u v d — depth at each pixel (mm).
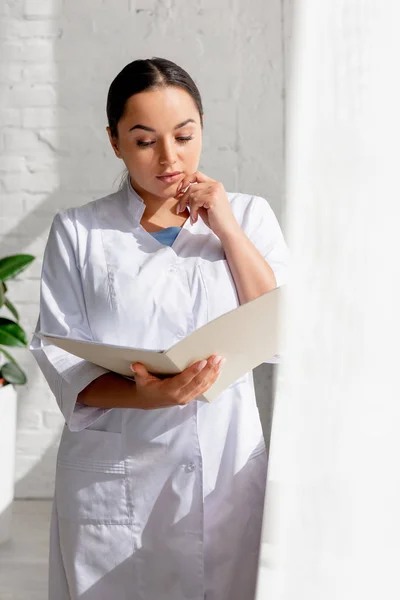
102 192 3191
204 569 1350
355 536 408
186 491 1338
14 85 3148
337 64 437
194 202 1357
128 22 3078
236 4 3029
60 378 1312
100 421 1370
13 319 3270
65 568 1397
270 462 1092
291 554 508
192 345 1098
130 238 1418
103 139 3168
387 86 398
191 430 1344
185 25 3051
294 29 548
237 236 1364
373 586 401
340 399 422
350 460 409
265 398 2854
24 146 3176
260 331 1135
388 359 397
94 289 1376
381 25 402
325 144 450
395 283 395
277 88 3049
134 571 1351
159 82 1288
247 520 1359
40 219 3209
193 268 1393
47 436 3307
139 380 1176
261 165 3076
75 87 3143
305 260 481
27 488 3314
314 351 459
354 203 412
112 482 1353
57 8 3105
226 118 3062
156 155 1317
